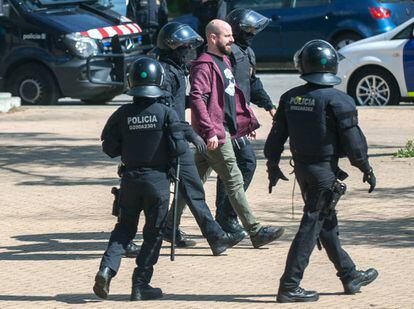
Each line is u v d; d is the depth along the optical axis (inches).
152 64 1011.9
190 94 1207.6
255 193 1599.4
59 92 2758.4
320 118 984.9
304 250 1000.2
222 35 1216.8
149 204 1018.7
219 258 1210.0
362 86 2667.3
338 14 3275.1
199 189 1209.4
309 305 995.9
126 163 1019.3
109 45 2758.4
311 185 999.6
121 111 1019.3
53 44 2716.5
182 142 1008.9
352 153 978.1
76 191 1636.3
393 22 3228.3
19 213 1471.5
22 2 2758.4
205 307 996.6
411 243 1253.7
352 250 1220.5
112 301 1027.3
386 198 1539.1
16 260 1200.8
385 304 992.9
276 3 3393.2
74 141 2178.9
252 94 1331.2
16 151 2048.5
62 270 1154.7
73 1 2839.6
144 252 1027.9
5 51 2758.4
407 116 2470.5
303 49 1003.3
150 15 3063.5
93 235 1330.0
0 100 2635.3
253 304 1004.6
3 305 1011.9
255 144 2112.5
